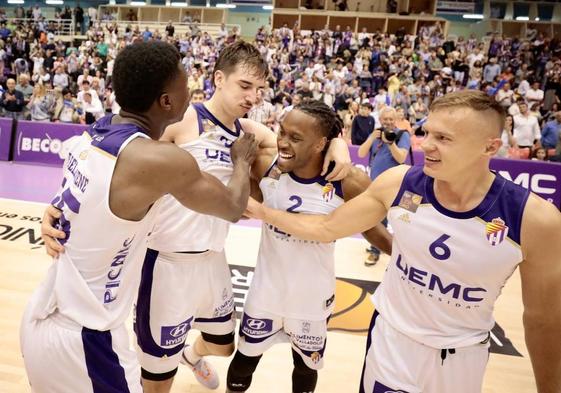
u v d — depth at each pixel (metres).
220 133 1.82
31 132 7.62
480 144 1.19
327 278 1.89
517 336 3.29
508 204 1.25
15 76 14.09
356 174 1.86
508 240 1.25
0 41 15.64
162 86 1.27
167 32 17.36
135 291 1.45
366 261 4.39
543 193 6.36
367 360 1.58
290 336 1.96
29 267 3.80
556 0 20.16
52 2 22.83
